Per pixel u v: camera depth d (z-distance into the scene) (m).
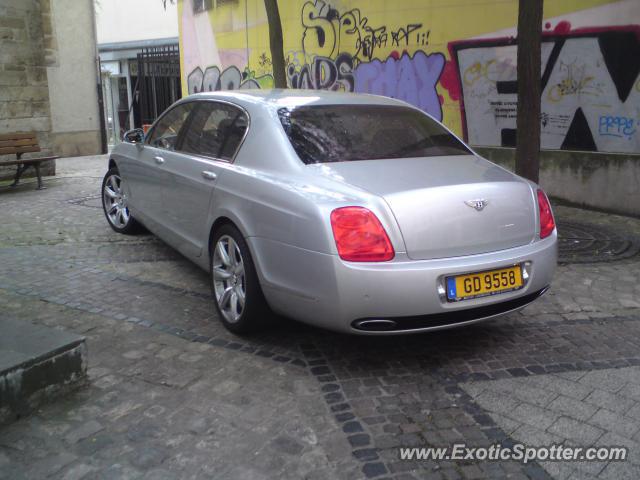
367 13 10.14
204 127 4.83
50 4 13.77
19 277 5.23
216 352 3.81
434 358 3.76
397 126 4.36
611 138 7.73
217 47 13.99
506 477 2.63
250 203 3.76
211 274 4.31
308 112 4.23
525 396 3.31
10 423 2.98
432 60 9.44
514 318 4.42
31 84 10.75
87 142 14.91
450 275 3.27
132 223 6.48
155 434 2.92
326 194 3.37
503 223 3.50
